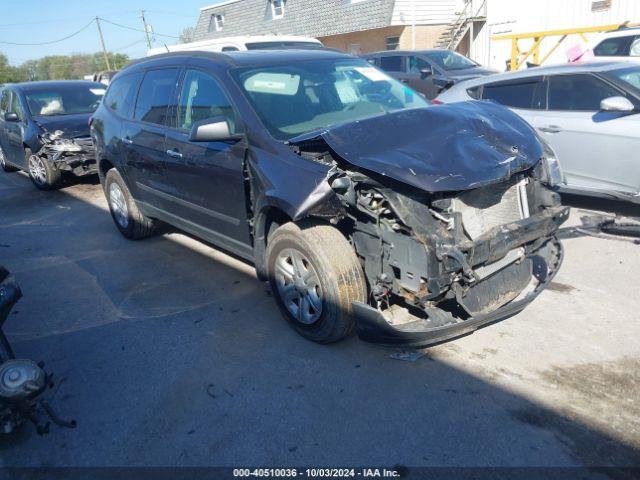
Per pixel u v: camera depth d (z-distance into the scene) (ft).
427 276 10.70
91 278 18.04
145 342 13.67
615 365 11.31
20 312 15.97
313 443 9.80
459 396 10.69
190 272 17.79
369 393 11.00
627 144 18.22
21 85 34.37
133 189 19.57
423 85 42.37
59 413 11.25
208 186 15.02
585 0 59.88
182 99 16.15
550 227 12.39
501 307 11.71
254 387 11.48
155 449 10.00
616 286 14.66
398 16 77.36
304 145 12.34
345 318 11.91
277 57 15.70
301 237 12.06
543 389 10.71
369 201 11.36
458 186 10.63
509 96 22.22
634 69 19.76
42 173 31.04
